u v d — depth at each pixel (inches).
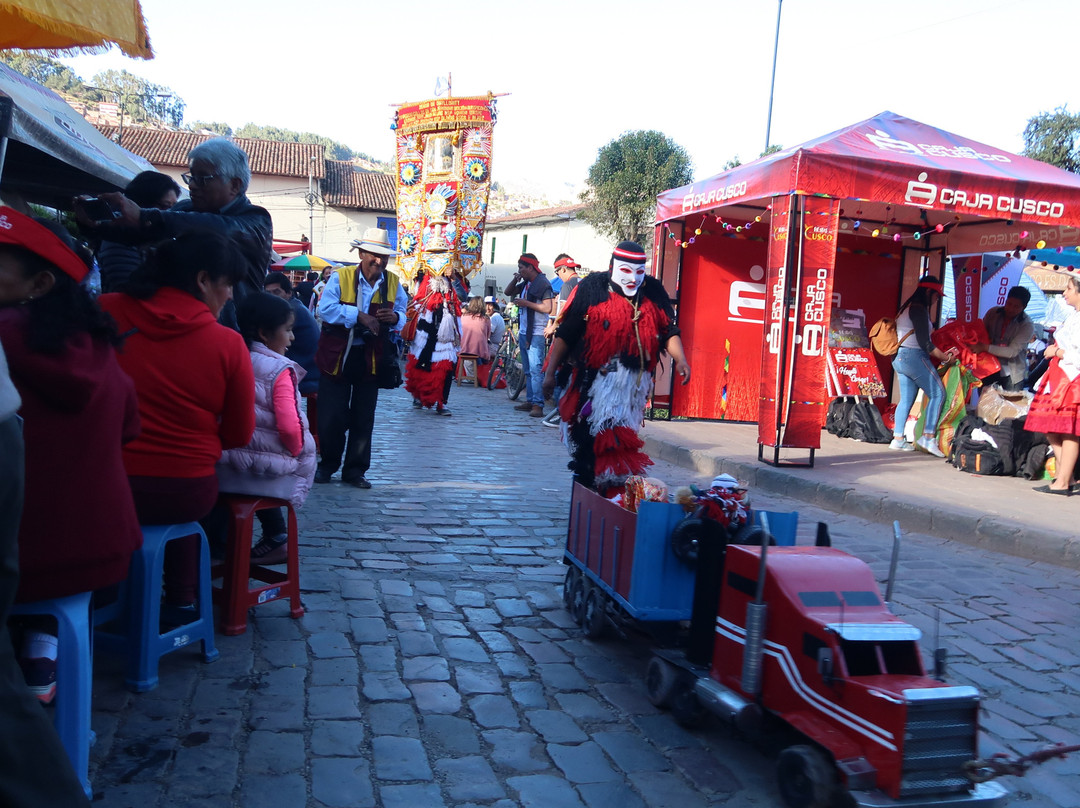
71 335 99.9
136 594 134.0
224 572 160.7
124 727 124.1
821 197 314.2
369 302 286.5
